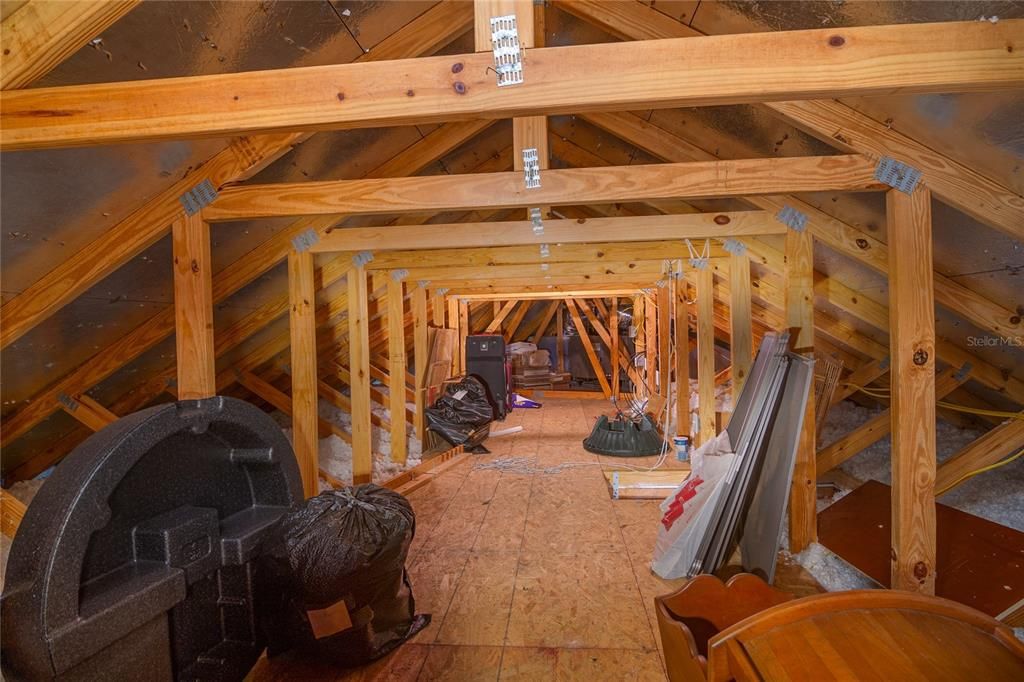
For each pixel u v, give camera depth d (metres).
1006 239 1.84
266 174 2.27
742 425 2.31
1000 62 1.15
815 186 1.82
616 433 4.45
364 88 1.26
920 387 1.74
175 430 1.25
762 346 2.47
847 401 4.88
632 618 1.96
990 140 1.57
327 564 1.50
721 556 2.20
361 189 2.01
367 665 1.71
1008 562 1.96
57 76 1.39
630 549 2.56
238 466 1.58
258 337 3.74
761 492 2.23
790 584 2.24
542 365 8.00
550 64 1.21
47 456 3.22
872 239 2.34
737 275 3.09
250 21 1.50
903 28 1.16
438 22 1.98
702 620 1.46
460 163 3.36
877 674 0.87
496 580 2.27
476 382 5.25
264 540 1.50
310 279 2.72
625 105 1.22
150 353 2.86
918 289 1.73
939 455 3.59
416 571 2.36
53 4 1.27
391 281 4.14
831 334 3.61
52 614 0.96
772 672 0.89
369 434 3.46
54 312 1.99
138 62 1.45
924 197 1.73
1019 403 2.93
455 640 1.85
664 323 5.27
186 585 1.23
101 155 1.62
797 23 1.62
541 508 3.16
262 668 1.71
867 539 2.38
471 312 7.69
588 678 1.64
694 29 1.85
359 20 1.76
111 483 1.08
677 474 3.46
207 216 2.03
